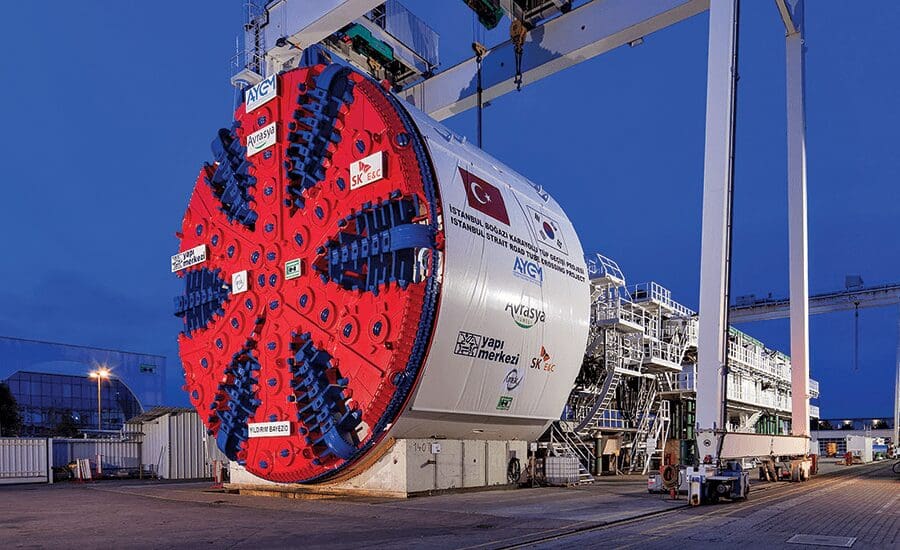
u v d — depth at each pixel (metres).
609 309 40.34
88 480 39.91
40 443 38.03
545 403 27.20
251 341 24.00
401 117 22.50
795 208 34.09
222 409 25.36
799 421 32.69
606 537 13.09
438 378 21.41
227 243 25.92
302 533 14.00
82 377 91.00
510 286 24.09
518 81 31.83
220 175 27.00
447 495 22.36
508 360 24.23
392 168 21.78
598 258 40.97
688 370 47.00
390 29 34.50
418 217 21.75
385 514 17.28
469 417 23.70
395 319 20.66
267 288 23.97
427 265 20.98
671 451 23.25
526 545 12.19
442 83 36.03
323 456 22.06
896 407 88.06
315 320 22.45
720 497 21.11
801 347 33.16
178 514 18.16
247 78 29.47
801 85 34.53
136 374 95.94
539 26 32.56
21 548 12.47
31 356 85.56
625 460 42.25
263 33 29.84
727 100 20.81
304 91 24.09
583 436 37.75
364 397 20.95
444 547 11.84
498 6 31.38
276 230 23.94
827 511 17.53
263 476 23.75
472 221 22.78
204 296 26.02
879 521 15.50
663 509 17.75
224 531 14.47
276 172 24.45
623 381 43.03
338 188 22.72
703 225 20.64
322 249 22.56
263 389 23.64
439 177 21.97
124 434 45.09
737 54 21.28
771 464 31.02
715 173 20.64
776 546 12.02
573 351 28.41
